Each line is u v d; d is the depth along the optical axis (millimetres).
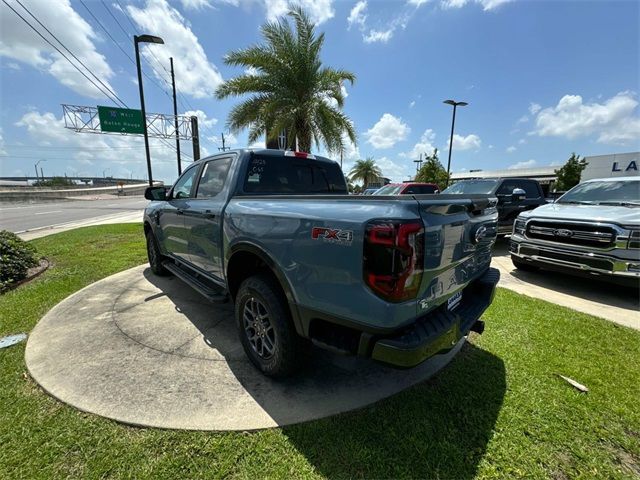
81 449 1836
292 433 1961
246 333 2674
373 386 2414
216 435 1942
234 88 11391
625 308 4039
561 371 2592
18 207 23766
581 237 4539
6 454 1797
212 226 3100
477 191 8617
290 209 2201
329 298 1912
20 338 3121
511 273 5738
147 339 3113
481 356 2820
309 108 11250
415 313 1784
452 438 1928
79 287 4781
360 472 1712
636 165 33344
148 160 13070
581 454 1819
